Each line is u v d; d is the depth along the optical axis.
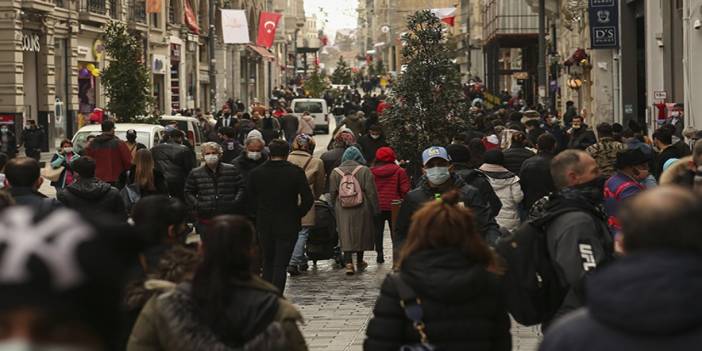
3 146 75.75
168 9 117.88
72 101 91.12
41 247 4.05
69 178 39.50
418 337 10.73
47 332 3.98
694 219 5.84
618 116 73.44
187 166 37.34
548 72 115.44
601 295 5.83
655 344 5.72
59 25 88.38
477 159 31.50
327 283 29.72
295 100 132.12
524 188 26.30
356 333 22.59
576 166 13.34
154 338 10.14
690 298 5.64
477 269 10.71
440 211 10.86
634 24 69.88
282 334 9.93
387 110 45.62
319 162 31.42
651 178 21.22
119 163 36.00
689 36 51.09
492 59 143.62
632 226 5.95
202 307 9.97
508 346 11.19
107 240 4.25
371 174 30.62
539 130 45.44
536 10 108.31
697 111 50.72
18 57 81.75
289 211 25.17
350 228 30.45
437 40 45.47
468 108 45.66
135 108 68.50
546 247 13.09
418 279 10.63
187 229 14.09
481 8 164.62
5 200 14.79
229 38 119.56
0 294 3.96
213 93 111.06
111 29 69.56
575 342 5.95
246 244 10.13
